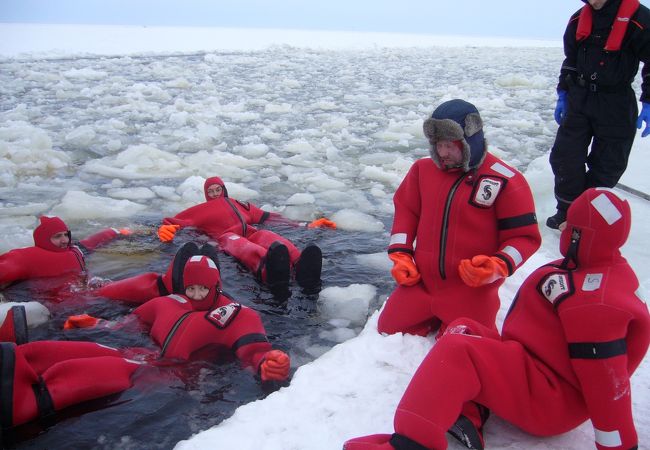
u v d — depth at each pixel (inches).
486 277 113.7
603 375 82.4
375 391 105.3
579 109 174.2
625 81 168.7
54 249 178.5
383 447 83.7
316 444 92.2
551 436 95.4
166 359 134.2
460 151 116.9
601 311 83.2
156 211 245.6
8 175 278.4
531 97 554.3
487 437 95.3
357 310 163.0
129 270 185.9
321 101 489.4
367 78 668.1
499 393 89.5
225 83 598.2
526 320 95.5
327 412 99.7
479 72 743.7
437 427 83.9
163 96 502.9
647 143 288.0
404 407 86.0
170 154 322.0
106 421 114.5
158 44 1093.1
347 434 94.3
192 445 93.1
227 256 194.1
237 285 175.2
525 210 117.6
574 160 179.3
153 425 114.2
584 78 171.6
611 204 86.2
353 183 291.7
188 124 406.0
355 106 494.9
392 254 127.7
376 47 1089.4
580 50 171.5
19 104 429.1
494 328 123.0
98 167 300.8
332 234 220.2
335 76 676.7
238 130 395.2
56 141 345.7
